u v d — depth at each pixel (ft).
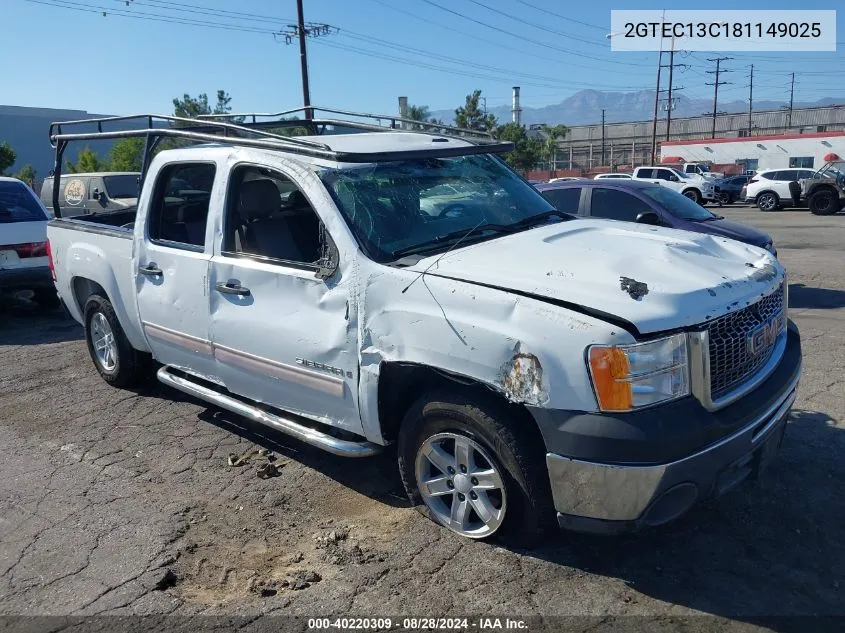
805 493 13.10
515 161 139.44
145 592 10.99
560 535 11.91
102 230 18.65
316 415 13.41
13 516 13.44
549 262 11.25
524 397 10.12
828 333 23.99
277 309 13.39
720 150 156.35
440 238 12.91
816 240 52.75
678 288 10.38
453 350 10.77
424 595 10.60
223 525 12.93
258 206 14.56
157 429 17.47
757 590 10.47
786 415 11.73
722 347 10.39
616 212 30.04
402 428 12.17
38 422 18.17
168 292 15.94
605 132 286.25
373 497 13.75
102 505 13.78
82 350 25.08
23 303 34.30
